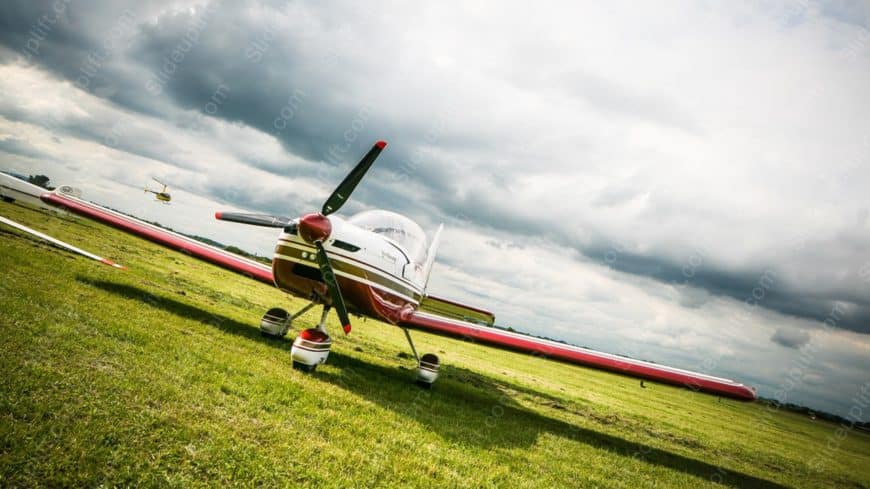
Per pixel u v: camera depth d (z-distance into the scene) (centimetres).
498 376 1152
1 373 269
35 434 218
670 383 570
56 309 450
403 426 405
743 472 697
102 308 515
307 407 375
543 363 2250
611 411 1016
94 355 349
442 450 371
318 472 262
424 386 664
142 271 957
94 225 1811
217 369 407
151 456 230
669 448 738
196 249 727
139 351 393
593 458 511
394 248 664
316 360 512
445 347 1672
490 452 411
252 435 288
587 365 607
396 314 681
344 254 563
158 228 767
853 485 902
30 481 186
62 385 278
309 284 583
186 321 590
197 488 214
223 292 1074
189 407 302
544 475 391
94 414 254
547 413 766
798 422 3425
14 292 470
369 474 281
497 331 683
